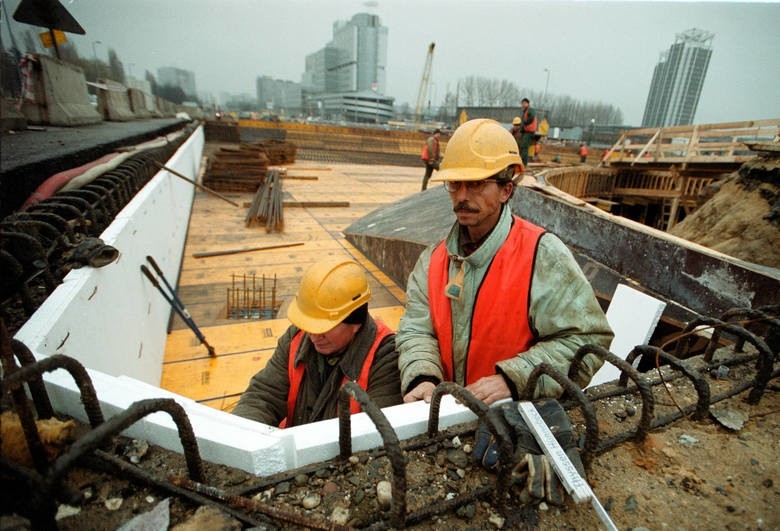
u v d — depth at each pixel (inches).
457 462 46.4
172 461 43.6
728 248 278.5
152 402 35.2
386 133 971.3
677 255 116.6
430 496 42.7
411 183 538.3
